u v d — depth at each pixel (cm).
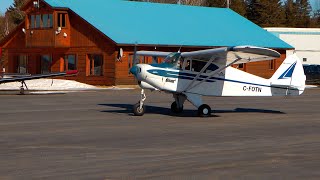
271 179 979
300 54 6378
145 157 1178
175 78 2036
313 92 3784
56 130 1612
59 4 4269
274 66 4922
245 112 2247
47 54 4497
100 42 4094
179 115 2084
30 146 1316
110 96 3072
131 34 4125
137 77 2016
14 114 2066
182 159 1159
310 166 1095
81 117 1977
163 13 4769
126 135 1520
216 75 2083
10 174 996
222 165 1097
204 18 4941
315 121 1938
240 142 1413
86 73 4197
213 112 2230
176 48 4272
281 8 9088
